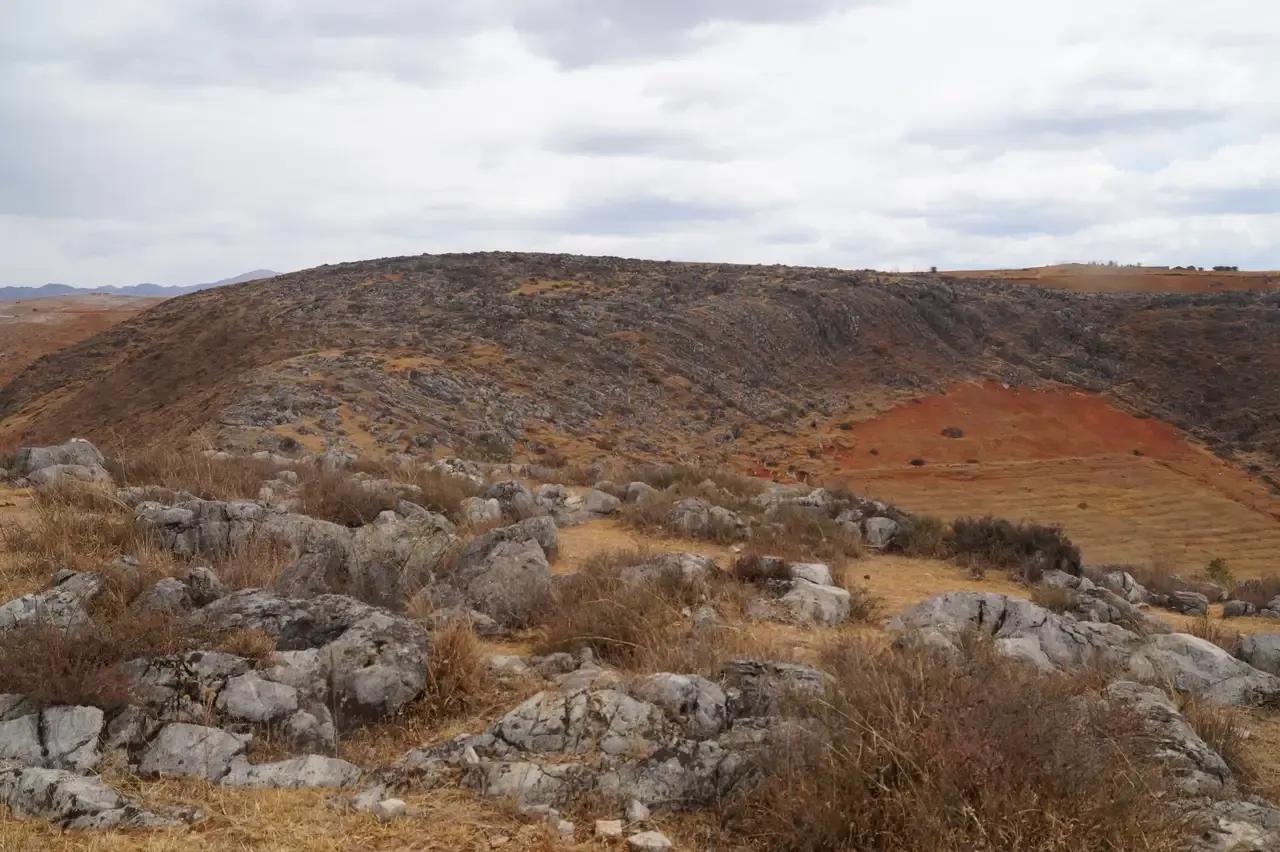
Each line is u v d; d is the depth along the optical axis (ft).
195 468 43.34
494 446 136.77
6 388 237.25
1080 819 13.91
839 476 166.40
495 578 30.19
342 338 190.60
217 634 20.17
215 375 183.42
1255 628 40.40
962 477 173.99
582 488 62.64
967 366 251.19
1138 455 200.85
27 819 14.61
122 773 16.38
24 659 17.76
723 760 17.01
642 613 27.58
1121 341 270.05
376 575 30.07
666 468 70.33
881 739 15.26
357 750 18.61
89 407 196.75
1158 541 142.72
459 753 17.65
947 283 312.71
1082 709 18.42
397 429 130.82
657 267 303.48
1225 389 240.73
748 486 66.49
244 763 16.99
